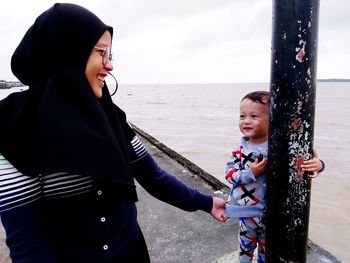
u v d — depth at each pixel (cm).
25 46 123
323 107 7538
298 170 144
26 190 103
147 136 881
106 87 134
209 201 182
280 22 131
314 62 135
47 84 112
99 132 112
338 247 988
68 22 117
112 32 133
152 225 348
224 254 286
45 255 105
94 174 106
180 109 7019
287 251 156
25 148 103
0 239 323
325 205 1318
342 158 2166
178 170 535
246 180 193
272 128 145
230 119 4809
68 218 115
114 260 125
